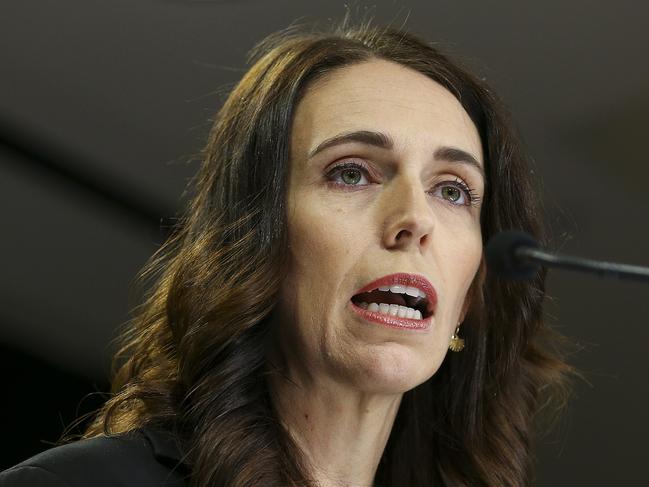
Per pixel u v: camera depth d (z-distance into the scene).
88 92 8.25
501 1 7.87
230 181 4.94
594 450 8.84
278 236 4.77
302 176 4.81
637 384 8.78
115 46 8.09
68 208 8.52
